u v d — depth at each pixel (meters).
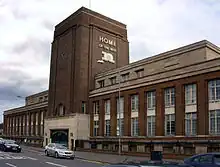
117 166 4.05
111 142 45.03
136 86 42.00
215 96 32.03
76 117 49.47
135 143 40.69
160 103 38.00
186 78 35.16
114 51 57.22
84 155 37.50
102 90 48.75
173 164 4.02
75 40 54.06
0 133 106.19
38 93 80.12
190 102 34.66
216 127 31.52
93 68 53.44
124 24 60.41
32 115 73.62
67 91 53.69
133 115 42.53
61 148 33.50
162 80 38.09
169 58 41.06
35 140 69.56
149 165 3.85
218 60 31.86
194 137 33.12
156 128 38.09
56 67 58.75
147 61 44.38
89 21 54.66
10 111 88.19
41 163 24.75
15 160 26.77
